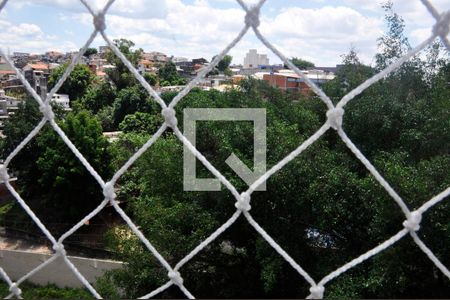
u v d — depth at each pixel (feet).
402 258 20.11
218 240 27.35
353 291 19.93
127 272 28.48
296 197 23.35
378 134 27.07
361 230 23.27
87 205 50.65
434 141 24.07
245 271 28.53
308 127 30.01
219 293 29.04
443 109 24.30
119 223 48.73
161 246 26.84
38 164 49.55
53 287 39.75
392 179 19.33
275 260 23.53
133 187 47.80
